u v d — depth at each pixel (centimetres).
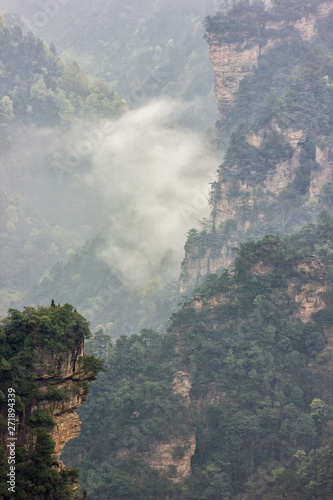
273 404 18612
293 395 18850
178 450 17300
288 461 17450
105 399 18425
